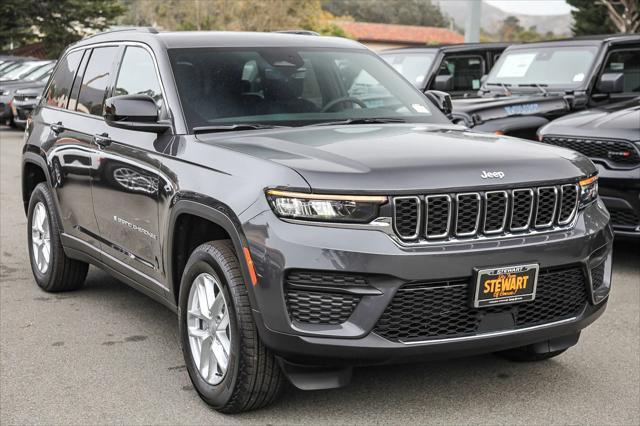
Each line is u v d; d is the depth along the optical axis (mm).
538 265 3609
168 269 4223
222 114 4375
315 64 4891
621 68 9312
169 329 5133
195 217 4055
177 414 3828
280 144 3906
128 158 4566
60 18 39750
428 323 3473
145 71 4746
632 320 5270
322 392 4062
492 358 4555
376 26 80812
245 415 3799
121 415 3820
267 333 3469
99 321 5289
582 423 3713
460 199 3514
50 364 4508
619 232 6383
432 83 11070
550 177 3707
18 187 11195
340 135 4129
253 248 3465
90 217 5168
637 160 6234
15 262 6934
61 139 5504
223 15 49688
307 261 3352
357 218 3383
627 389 4117
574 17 35906
